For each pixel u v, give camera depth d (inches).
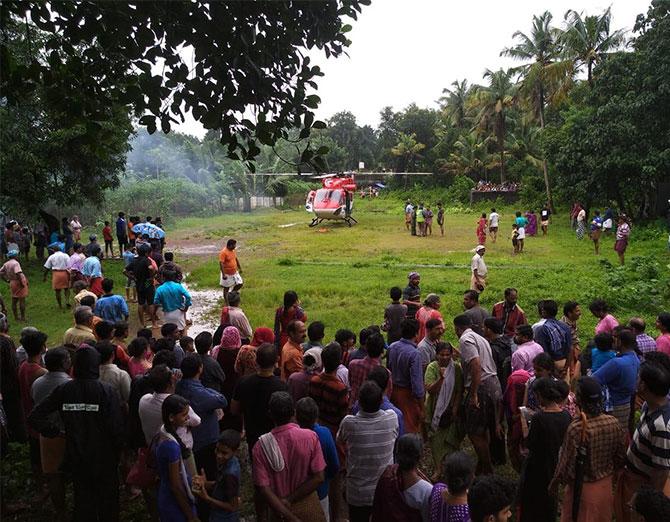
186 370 214.1
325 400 215.6
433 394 255.6
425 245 1100.5
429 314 330.6
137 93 234.1
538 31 1632.6
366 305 592.4
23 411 267.4
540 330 279.9
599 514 177.2
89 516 199.8
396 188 2760.8
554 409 195.0
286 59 250.4
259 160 2500.0
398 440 152.1
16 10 228.1
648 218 1242.6
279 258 929.5
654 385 173.9
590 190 1231.5
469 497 126.1
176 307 417.4
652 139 1115.3
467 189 2127.2
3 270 530.0
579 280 673.6
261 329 286.2
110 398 201.8
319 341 270.4
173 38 230.7
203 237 1285.7
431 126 2753.4
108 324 261.4
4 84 241.8
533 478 195.9
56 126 810.2
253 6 241.8
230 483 174.9
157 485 200.4
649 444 174.2
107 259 930.1
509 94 1936.5
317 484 168.7
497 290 628.1
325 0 245.9
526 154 2139.5
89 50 243.1
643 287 579.2
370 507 180.4
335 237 1243.8
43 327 518.9
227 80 240.7
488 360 247.6
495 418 246.5
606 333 250.7
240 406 217.5
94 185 930.1
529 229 1235.9
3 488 245.8
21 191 820.6
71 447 197.5
